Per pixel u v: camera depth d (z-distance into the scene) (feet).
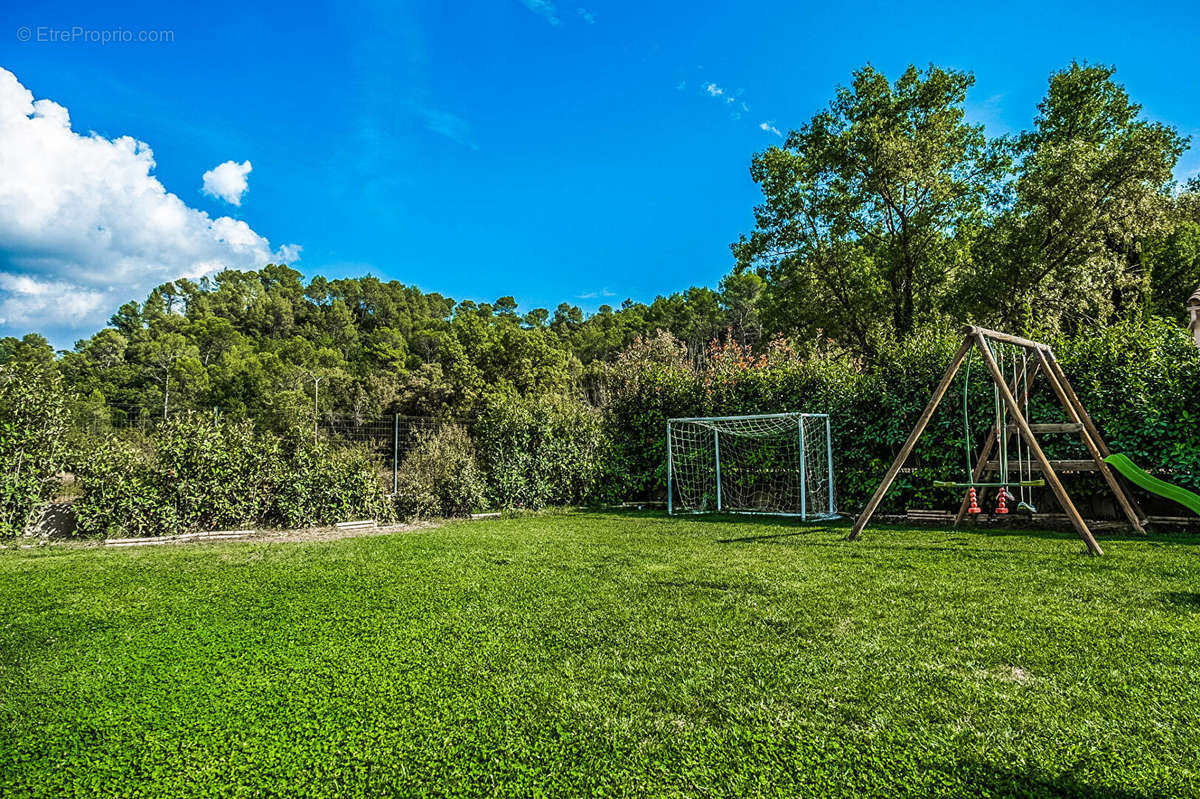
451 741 7.87
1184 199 73.00
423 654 11.21
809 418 33.50
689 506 37.78
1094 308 58.13
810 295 74.90
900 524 27.84
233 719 8.66
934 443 29.45
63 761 7.62
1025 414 25.55
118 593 16.78
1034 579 15.85
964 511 25.30
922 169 61.82
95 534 28.09
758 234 74.79
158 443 30.09
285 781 7.04
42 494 28.43
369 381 126.62
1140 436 24.68
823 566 18.33
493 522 32.73
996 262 58.95
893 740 7.65
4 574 19.67
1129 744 7.38
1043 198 55.01
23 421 28.17
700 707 8.72
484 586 16.78
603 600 14.90
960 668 9.90
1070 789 6.54
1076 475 26.16
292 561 21.48
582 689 9.44
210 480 30.27
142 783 7.08
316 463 32.35
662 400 40.01
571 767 7.19
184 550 24.43
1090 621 12.11
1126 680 9.23
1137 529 22.45
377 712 8.79
